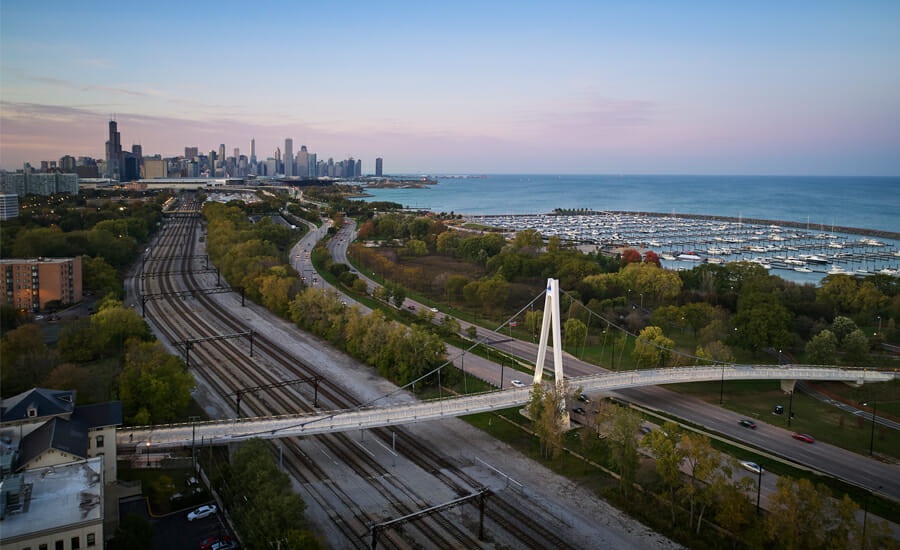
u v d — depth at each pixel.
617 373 159.38
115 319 178.25
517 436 137.12
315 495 111.12
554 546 97.81
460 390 161.88
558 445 122.81
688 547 98.12
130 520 92.25
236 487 101.31
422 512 91.31
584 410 149.88
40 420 106.81
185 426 126.00
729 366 167.12
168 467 119.06
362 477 117.88
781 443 134.25
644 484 116.38
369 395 158.12
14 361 146.50
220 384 164.25
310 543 86.56
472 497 97.19
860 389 165.75
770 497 92.38
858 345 180.75
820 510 88.75
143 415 128.50
